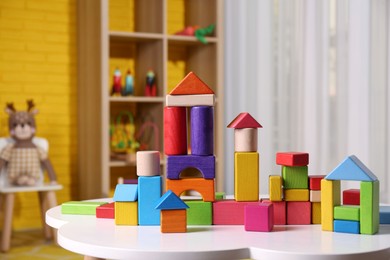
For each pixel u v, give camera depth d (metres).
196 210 1.82
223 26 4.34
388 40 2.87
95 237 1.64
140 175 1.83
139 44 4.44
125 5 4.48
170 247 1.52
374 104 2.96
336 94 3.23
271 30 3.79
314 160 3.39
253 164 1.83
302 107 3.48
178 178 1.85
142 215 1.81
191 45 4.57
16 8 4.25
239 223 1.82
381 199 2.95
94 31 4.05
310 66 3.40
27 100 4.15
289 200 1.83
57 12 4.37
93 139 4.11
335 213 1.71
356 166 1.68
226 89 4.32
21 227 4.33
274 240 1.60
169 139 1.87
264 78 3.86
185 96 1.86
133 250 1.49
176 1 4.63
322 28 3.31
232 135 4.27
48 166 4.01
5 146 3.92
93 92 4.09
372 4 2.95
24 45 4.29
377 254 1.48
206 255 1.48
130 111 4.53
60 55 4.39
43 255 3.59
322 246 1.52
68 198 4.45
